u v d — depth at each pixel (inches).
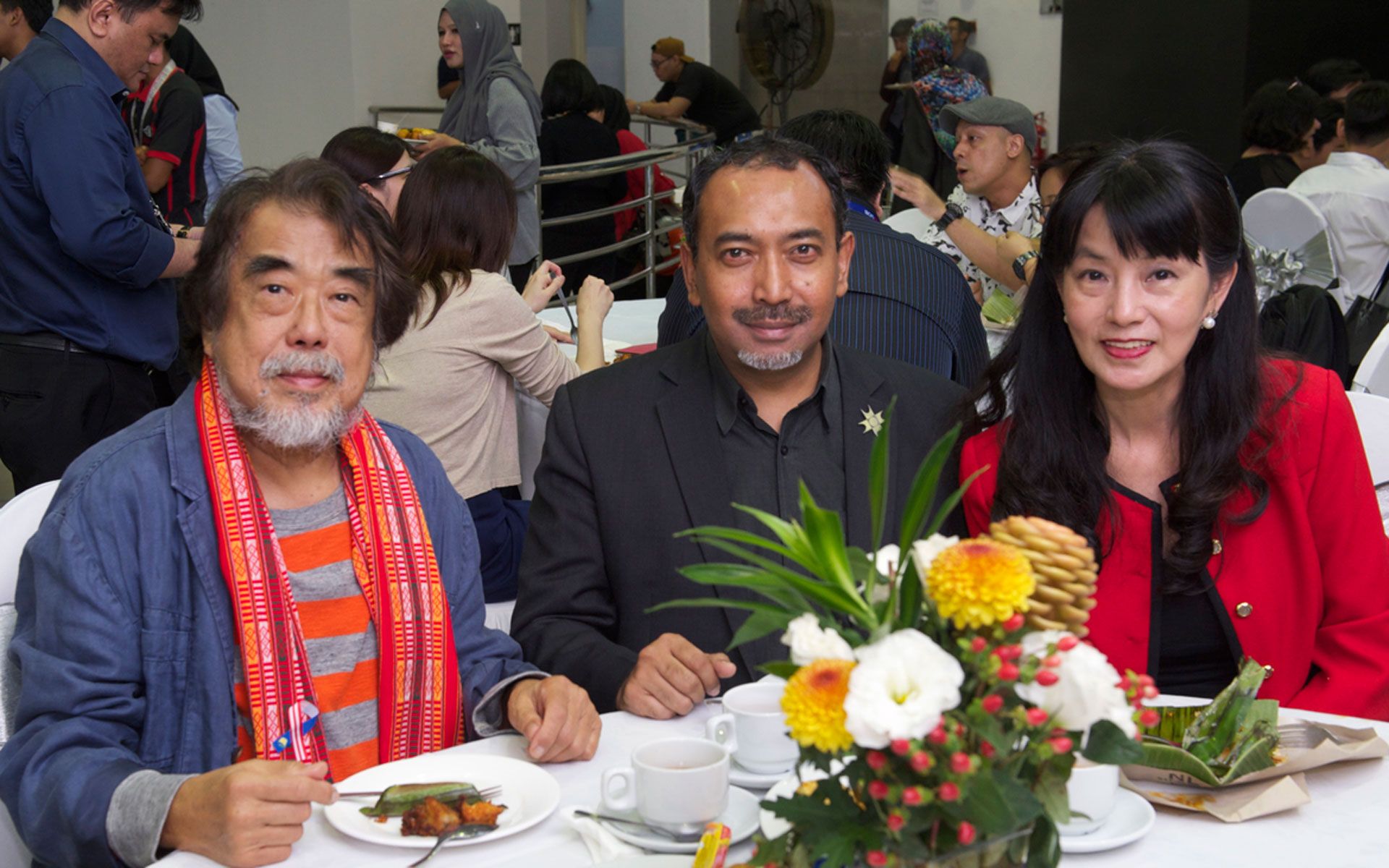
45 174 106.6
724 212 67.2
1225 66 312.3
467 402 99.4
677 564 69.2
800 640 31.2
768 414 71.2
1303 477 65.9
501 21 214.4
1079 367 69.4
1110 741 32.0
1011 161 163.2
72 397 113.1
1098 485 67.6
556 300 192.2
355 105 281.9
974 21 363.6
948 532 73.0
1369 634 64.7
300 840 45.9
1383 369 114.2
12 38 134.7
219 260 56.8
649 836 45.1
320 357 56.8
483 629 65.1
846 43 378.9
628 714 58.0
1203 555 65.0
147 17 109.3
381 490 60.8
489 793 49.1
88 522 54.9
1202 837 44.0
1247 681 48.9
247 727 56.8
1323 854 42.6
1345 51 310.7
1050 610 31.5
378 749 59.8
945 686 29.1
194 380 60.0
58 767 50.8
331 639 59.1
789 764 49.9
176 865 44.5
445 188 98.2
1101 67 335.9
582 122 251.3
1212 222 62.6
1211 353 66.4
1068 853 42.8
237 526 56.2
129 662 54.4
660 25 396.2
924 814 30.7
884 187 102.3
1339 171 167.5
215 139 183.9
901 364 76.2
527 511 106.0
